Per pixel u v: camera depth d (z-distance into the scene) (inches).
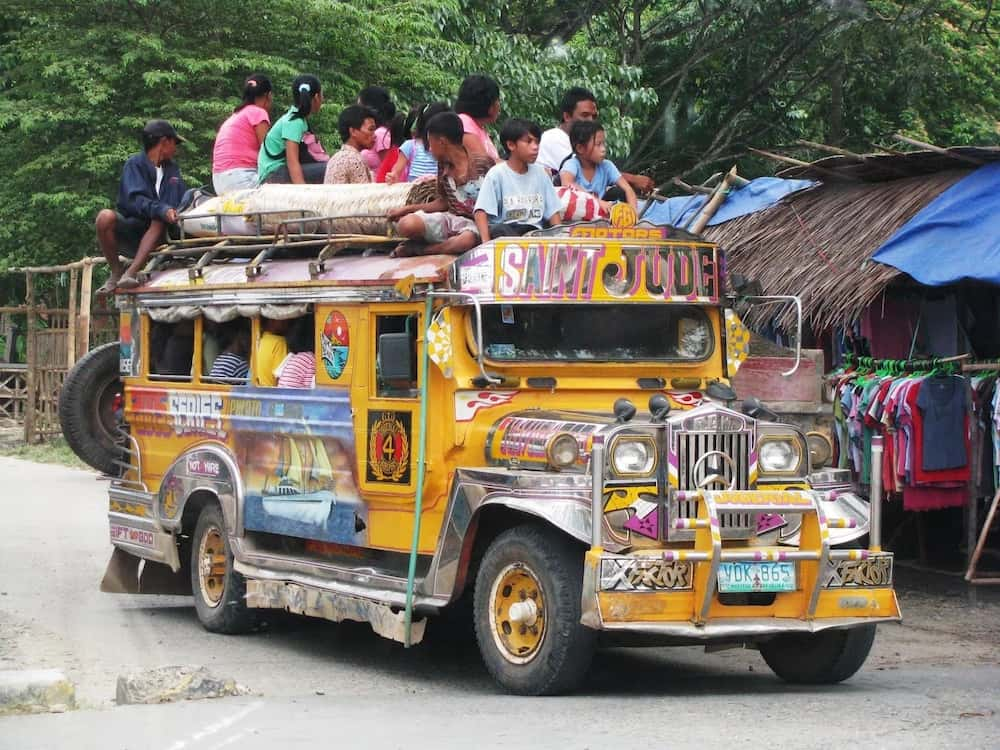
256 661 452.1
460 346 411.2
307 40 1075.9
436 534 412.2
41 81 1083.3
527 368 415.2
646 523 374.6
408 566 432.8
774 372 536.1
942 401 552.1
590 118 557.9
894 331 608.1
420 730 326.0
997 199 559.2
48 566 631.2
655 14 1438.2
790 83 1382.9
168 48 1055.6
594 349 426.9
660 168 1412.4
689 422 377.4
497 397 414.9
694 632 361.1
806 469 399.2
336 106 1024.9
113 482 577.9
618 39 1376.7
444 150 443.2
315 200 497.0
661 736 316.8
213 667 439.5
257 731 325.7
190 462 522.9
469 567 405.7
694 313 443.5
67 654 455.5
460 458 410.6
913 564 623.2
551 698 373.4
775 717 341.7
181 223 555.8
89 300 1092.5
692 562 364.8
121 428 578.6
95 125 1058.1
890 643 480.4
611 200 519.2
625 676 424.8
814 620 376.8
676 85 1363.2
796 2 1275.8
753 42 1326.3
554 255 413.1
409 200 453.1
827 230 611.2
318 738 317.1
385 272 431.2
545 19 1401.3
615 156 1160.2
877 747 304.0
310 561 465.7
